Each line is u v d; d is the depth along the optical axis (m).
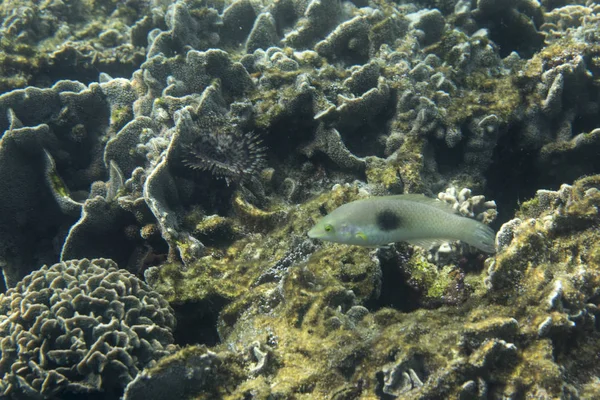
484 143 0.99
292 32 1.22
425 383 0.64
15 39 1.34
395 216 0.62
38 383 0.70
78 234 0.94
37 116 1.08
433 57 1.14
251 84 1.04
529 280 0.70
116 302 0.75
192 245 0.87
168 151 0.90
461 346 0.66
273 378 0.69
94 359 0.70
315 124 0.99
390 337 0.68
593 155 1.00
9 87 1.26
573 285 0.69
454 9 1.39
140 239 0.96
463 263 0.81
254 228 0.90
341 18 1.31
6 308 0.80
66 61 1.36
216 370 0.70
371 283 0.78
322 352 0.69
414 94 0.99
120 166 1.04
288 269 0.81
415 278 0.82
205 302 0.83
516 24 1.33
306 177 1.00
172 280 0.84
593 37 1.05
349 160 0.96
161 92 1.07
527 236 0.72
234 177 0.91
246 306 0.80
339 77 1.05
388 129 1.02
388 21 1.15
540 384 0.63
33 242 1.06
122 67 1.44
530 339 0.66
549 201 0.84
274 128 0.99
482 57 1.16
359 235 0.63
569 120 1.03
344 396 0.66
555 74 1.00
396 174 0.93
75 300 0.74
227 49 1.31
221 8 1.40
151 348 0.73
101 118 1.15
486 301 0.72
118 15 1.60
